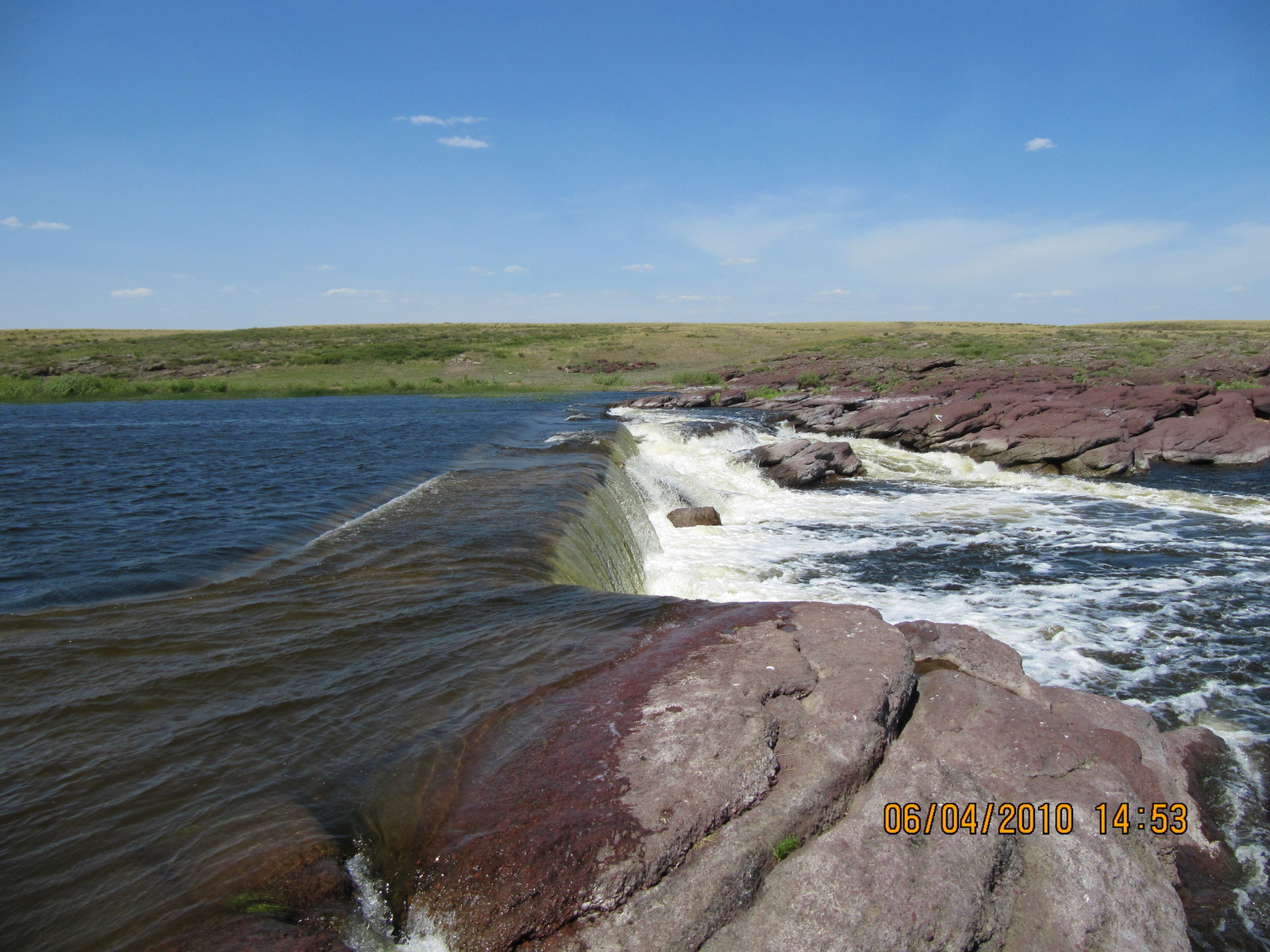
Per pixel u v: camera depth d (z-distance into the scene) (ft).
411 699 16.83
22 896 10.89
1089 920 11.82
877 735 14.16
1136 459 76.84
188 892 10.85
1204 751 20.02
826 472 75.51
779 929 10.49
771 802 12.39
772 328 335.06
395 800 12.93
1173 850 14.79
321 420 94.53
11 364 187.01
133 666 19.11
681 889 10.82
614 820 11.82
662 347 250.37
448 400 142.20
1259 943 13.84
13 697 17.44
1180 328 302.66
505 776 13.33
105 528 34.99
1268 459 79.15
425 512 37.35
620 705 15.55
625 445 72.54
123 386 155.33
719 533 53.01
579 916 10.49
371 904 10.83
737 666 16.94
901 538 50.90
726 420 103.76
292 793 13.34
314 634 21.16
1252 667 27.94
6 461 56.54
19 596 25.12
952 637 20.15
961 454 85.66
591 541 35.40
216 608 23.54
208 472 51.47
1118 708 18.58
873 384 149.69
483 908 10.56
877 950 10.36
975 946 11.14
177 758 14.70
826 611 20.75
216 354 212.43
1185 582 39.68
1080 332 270.05
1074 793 13.91
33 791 13.67
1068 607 35.45
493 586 25.41
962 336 255.50
